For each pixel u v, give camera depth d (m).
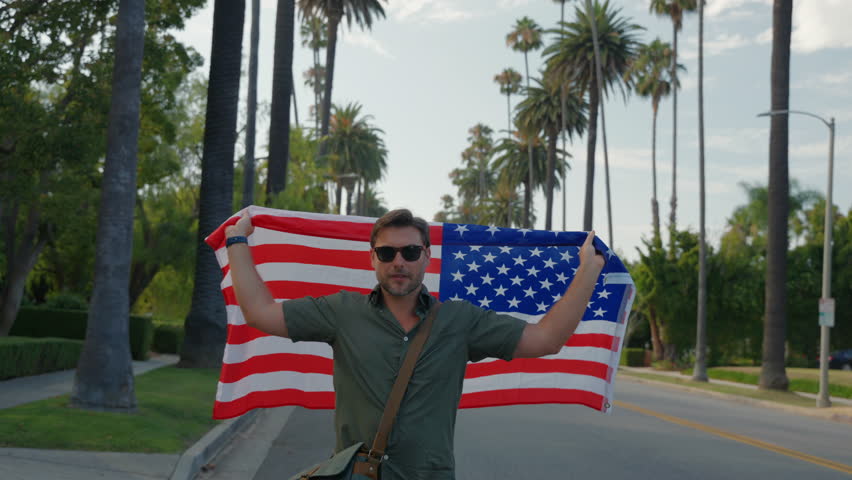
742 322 47.75
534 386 4.47
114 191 11.86
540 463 10.81
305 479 3.29
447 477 3.29
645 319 55.09
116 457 8.70
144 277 35.00
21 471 7.64
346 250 4.54
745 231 67.56
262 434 12.86
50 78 18.66
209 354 21.73
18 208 26.11
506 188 88.12
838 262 47.84
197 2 21.11
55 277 36.28
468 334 3.43
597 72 51.75
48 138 18.16
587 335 4.45
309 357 4.36
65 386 15.77
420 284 3.47
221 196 21.91
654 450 12.54
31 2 18.23
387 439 3.24
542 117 68.81
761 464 11.68
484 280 4.55
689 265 47.16
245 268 3.61
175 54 22.05
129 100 12.09
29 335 28.91
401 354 3.32
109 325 11.56
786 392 29.12
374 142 85.19
